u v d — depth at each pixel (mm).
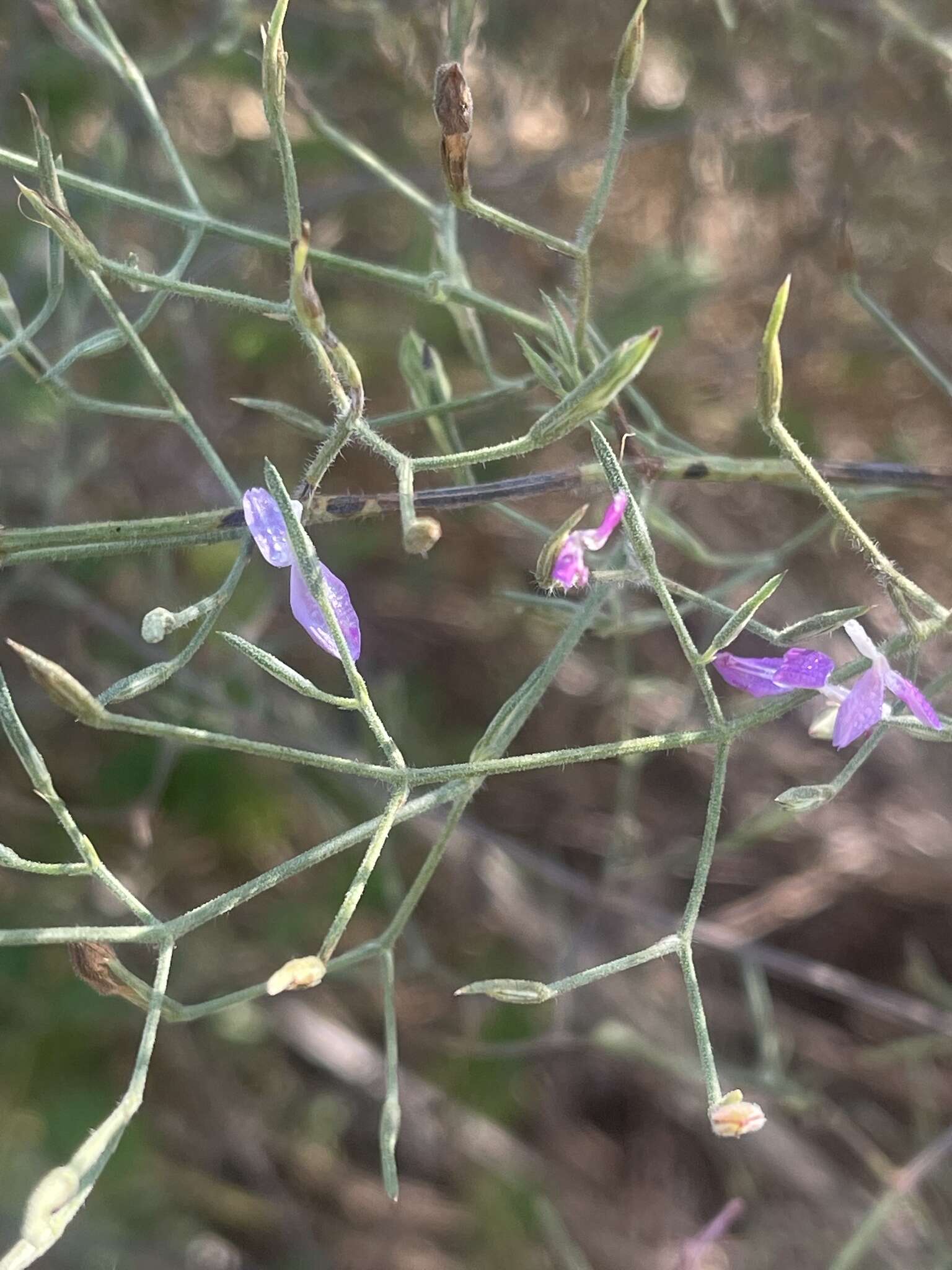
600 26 191
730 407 197
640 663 196
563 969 156
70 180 89
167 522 81
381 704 190
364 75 188
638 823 197
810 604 189
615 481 70
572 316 124
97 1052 181
